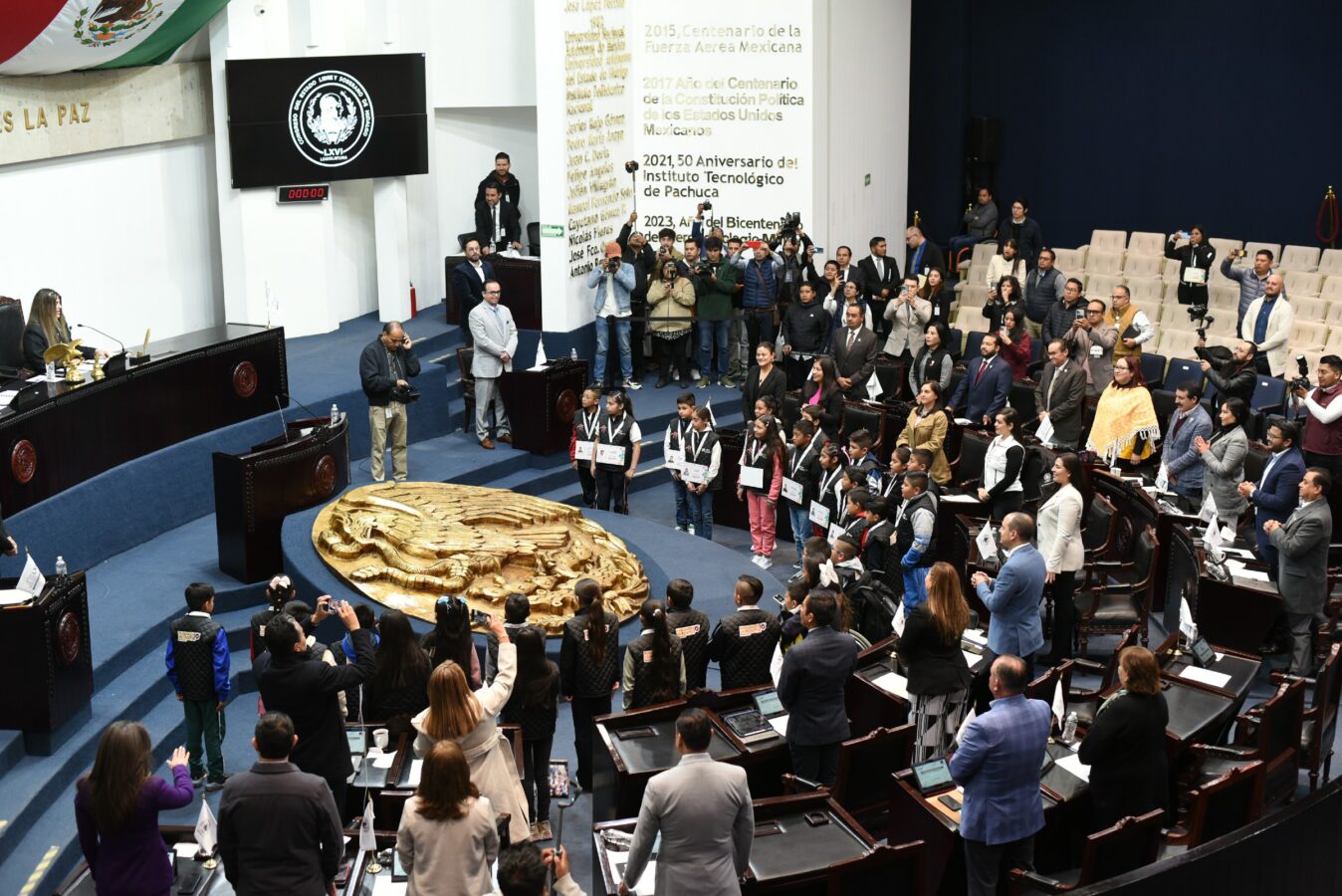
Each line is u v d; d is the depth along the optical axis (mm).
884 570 11461
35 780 9328
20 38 13531
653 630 8922
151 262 16719
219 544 12664
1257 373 15844
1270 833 7449
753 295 17969
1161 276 20156
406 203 19016
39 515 12086
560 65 17047
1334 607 11273
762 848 7059
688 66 19000
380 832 7797
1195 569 11227
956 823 7531
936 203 23734
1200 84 21703
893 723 8930
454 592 11336
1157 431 14062
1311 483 10508
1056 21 22641
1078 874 7719
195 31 16141
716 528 15625
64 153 15055
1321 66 20672
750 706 9078
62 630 9695
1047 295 18078
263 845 6465
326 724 8016
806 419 13727
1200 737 8688
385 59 17719
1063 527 10930
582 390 16297
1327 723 9617
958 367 16922
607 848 7324
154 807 6582
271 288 17625
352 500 12750
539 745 8906
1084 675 11383
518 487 15555
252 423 14625
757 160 19094
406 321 18875
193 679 9508
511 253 18750
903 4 21484
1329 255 19078
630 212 19422
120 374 13219
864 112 20594
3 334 13031
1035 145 23266
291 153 17297
